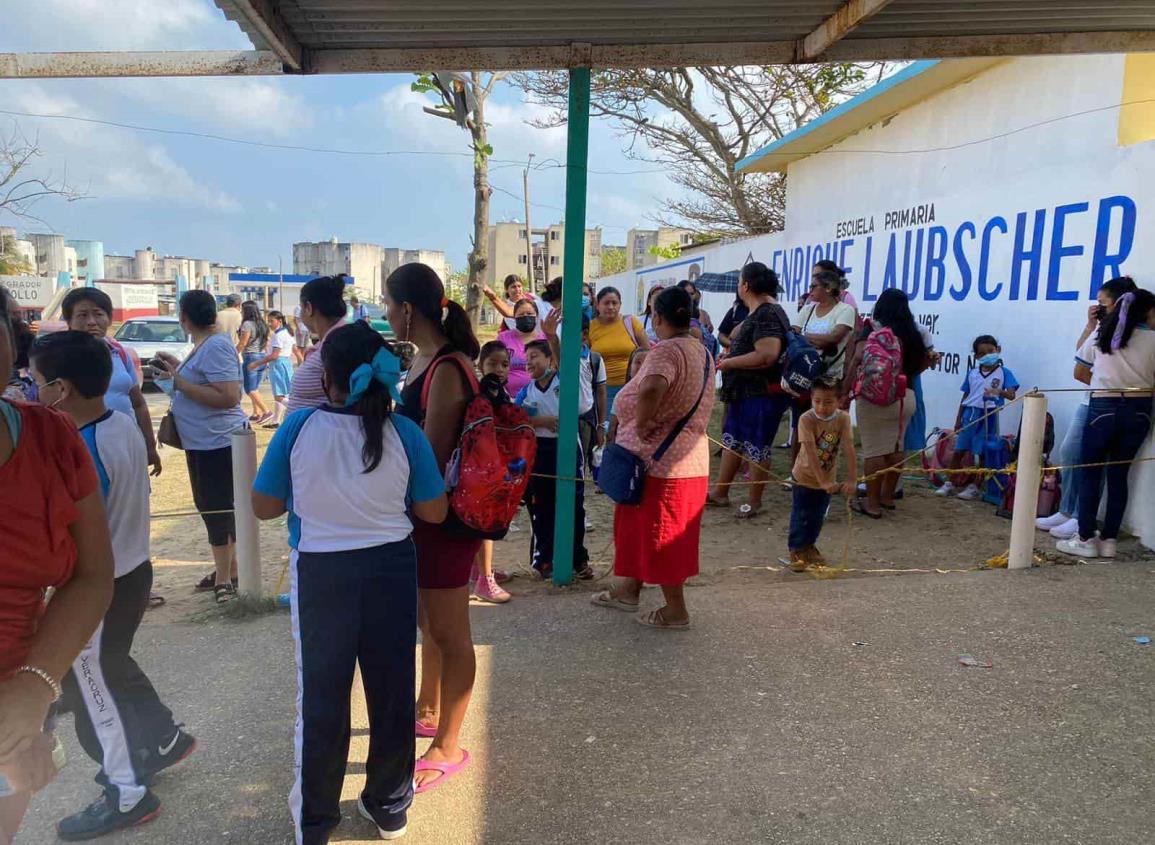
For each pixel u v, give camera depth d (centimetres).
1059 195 679
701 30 448
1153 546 552
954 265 829
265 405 1549
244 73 448
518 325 645
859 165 1037
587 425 575
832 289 720
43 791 316
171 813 297
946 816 284
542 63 462
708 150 1938
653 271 2041
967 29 465
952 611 456
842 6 416
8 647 164
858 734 337
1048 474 631
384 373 254
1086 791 296
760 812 289
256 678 401
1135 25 464
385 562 258
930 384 866
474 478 288
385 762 272
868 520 664
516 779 312
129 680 297
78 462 177
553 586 518
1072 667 388
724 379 692
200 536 716
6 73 432
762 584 513
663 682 384
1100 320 534
